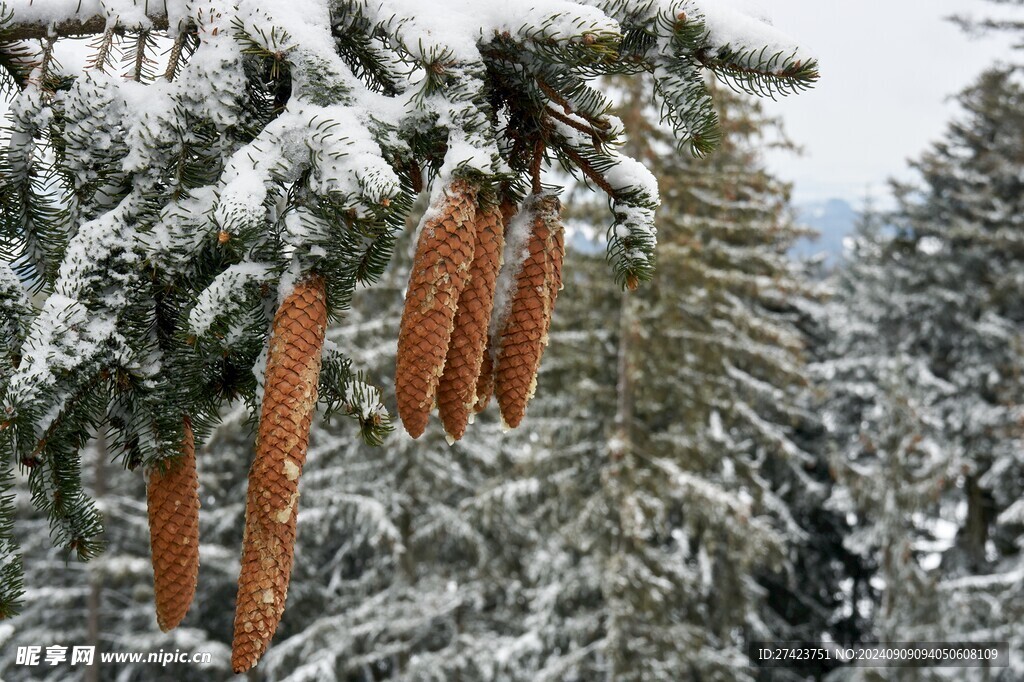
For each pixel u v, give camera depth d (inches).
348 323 571.5
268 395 55.2
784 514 738.2
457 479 620.7
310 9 63.4
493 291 61.7
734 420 612.4
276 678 645.3
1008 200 953.5
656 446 532.4
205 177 63.5
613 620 497.0
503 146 69.4
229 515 629.9
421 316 57.4
